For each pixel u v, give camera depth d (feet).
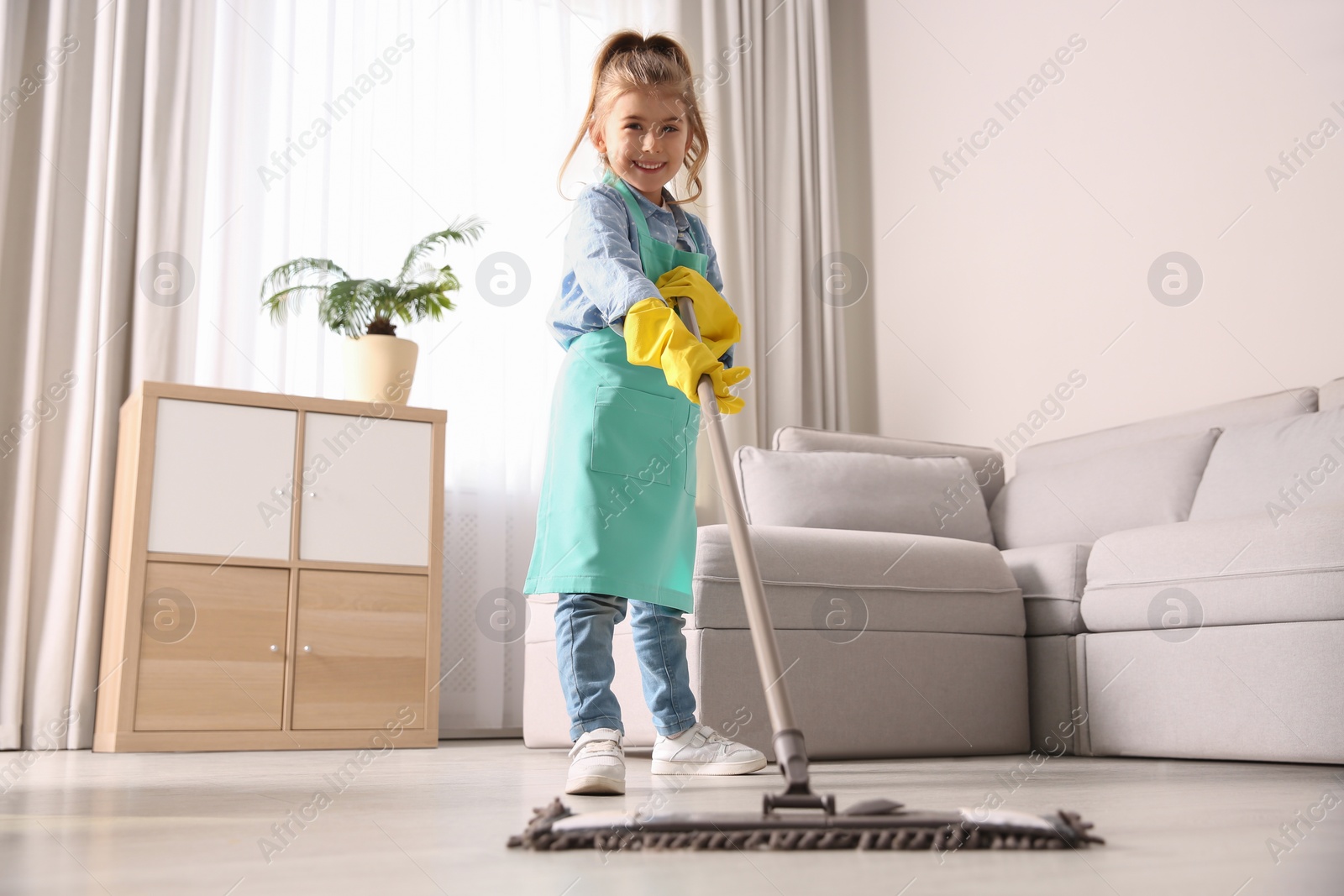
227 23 10.54
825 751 6.93
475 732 10.61
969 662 7.63
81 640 8.98
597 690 4.77
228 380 10.15
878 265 13.32
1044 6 11.39
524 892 2.14
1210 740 6.50
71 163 9.73
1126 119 10.44
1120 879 2.23
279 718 8.42
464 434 11.09
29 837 3.04
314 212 10.77
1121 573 7.29
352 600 8.84
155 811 3.75
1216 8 9.66
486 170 11.62
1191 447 8.59
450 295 11.21
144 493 8.23
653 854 2.62
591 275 4.77
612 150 5.41
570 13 12.32
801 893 2.09
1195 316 9.66
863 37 13.84
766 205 13.07
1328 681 5.90
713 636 6.70
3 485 9.18
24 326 9.38
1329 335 8.62
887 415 13.00
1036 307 11.23
